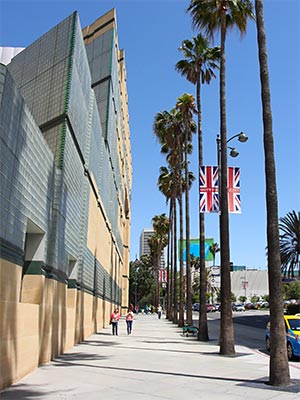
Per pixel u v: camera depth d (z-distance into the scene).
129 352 17.44
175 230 47.66
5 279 9.22
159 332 30.58
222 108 17.97
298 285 85.75
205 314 23.88
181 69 28.08
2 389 9.14
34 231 12.87
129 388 9.53
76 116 17.70
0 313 8.89
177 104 33.91
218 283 132.25
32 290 12.73
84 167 21.39
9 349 9.59
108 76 34.66
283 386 9.82
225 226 17.38
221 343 16.97
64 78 16.09
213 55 27.42
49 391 9.08
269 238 10.77
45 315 13.39
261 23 11.99
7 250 9.34
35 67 18.20
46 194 13.22
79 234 20.72
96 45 38.66
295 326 17.05
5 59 38.00
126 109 63.47
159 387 9.70
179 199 39.97
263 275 146.50
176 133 39.25
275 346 10.18
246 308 96.50
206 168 17.97
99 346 19.83
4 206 9.05
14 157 9.76
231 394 8.92
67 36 16.75
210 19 19.58
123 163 57.16
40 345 12.87
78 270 20.75
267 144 11.30
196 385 10.01
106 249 35.41
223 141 17.62
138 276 108.88
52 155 14.05
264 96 11.59
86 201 21.88
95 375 11.39
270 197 10.95
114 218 42.88
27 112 10.86
